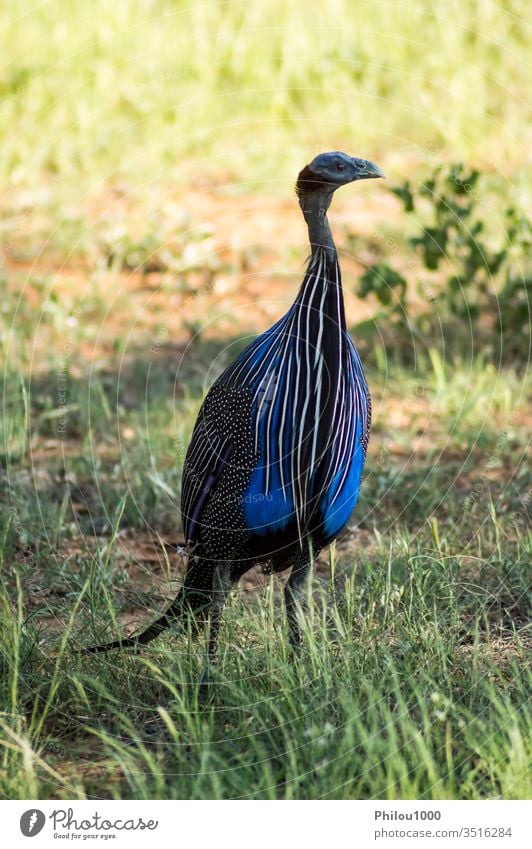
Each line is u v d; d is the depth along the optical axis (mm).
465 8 26406
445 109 23188
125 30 24891
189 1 26094
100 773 7797
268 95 23422
